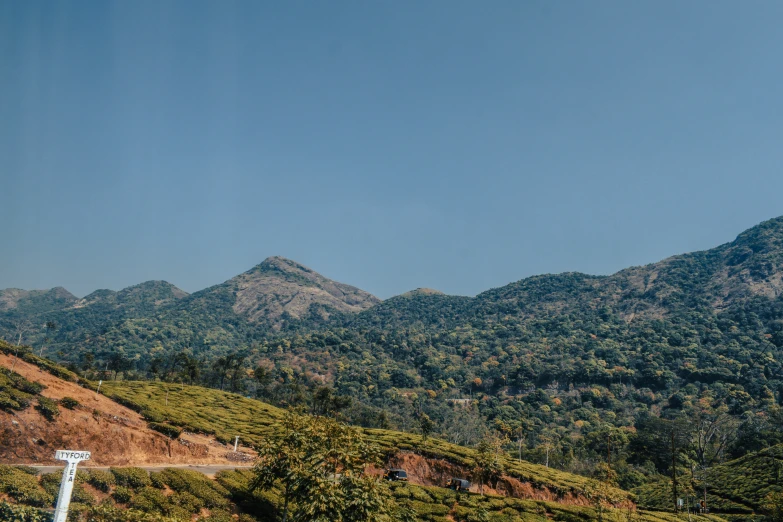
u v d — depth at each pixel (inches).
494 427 7632.9
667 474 4980.3
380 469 3297.2
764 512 3152.1
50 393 2028.8
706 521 3085.6
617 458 5551.2
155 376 6333.7
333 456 1678.2
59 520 938.1
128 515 1250.6
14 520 1133.7
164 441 2231.8
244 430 3390.7
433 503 2623.0
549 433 7071.9
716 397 7834.6
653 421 6156.5
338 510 1376.7
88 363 6314.0
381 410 7755.9
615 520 2657.5
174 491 1738.4
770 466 3806.6
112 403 2379.4
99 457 1866.4
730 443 5610.2
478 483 3297.2
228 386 6998.0
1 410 1691.7
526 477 3403.1
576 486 3447.3
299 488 1573.6
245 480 2105.1
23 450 1647.4
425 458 3486.7
